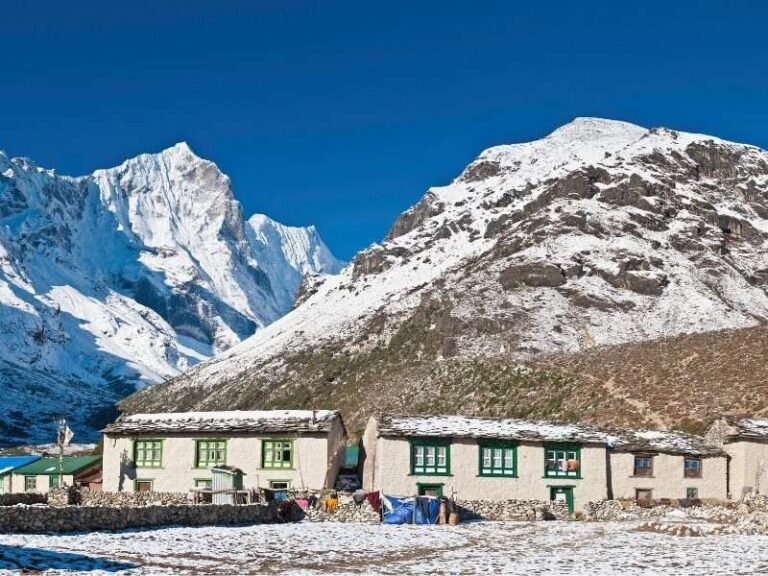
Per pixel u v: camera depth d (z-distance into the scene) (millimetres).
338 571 47219
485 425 84125
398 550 55969
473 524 72938
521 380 163000
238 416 87250
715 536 63406
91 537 55125
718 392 127812
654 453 85250
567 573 46500
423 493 79750
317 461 82250
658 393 135000
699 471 86125
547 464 82312
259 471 82875
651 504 81188
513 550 56500
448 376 180500
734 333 155500
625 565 49562
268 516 70312
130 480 84875
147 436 85312
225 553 51938
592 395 143375
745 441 86750
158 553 50406
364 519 72500
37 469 99625
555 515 78625
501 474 81375
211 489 80188
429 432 80562
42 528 56156
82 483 97312
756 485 86188
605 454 83312
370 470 83000
